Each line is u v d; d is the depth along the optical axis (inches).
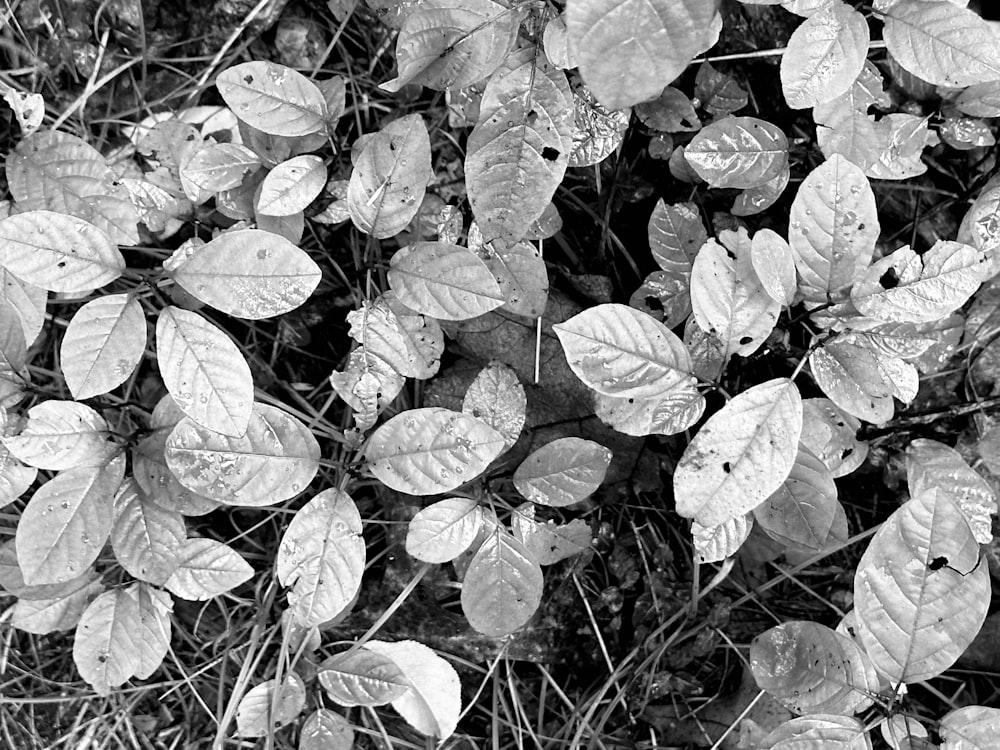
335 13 16.8
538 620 16.6
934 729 15.5
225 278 13.7
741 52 16.6
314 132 15.0
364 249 16.8
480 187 13.8
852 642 14.0
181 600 16.9
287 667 15.2
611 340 13.9
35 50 16.6
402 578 16.6
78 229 13.7
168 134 16.0
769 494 13.5
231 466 14.1
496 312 16.4
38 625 15.2
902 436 16.1
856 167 13.5
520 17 13.4
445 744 16.6
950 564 12.8
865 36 13.5
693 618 16.6
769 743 13.8
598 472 14.9
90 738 16.5
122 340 13.7
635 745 16.5
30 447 13.9
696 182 16.3
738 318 14.1
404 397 16.5
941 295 13.8
